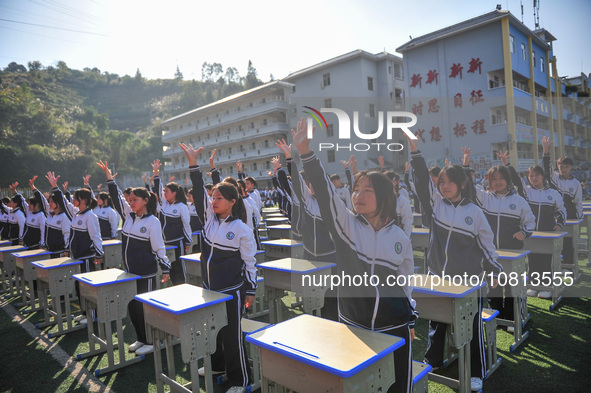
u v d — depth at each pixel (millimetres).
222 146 33594
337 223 1874
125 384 3166
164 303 2600
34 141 39281
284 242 4988
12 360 3656
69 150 38500
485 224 2520
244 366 2939
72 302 5617
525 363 3166
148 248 3828
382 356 1693
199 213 3072
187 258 4266
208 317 2674
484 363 2844
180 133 37906
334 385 1637
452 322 2504
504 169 2307
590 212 5668
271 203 23625
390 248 1854
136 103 116250
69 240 4957
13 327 4570
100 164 4078
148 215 3832
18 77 99250
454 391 2824
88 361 3605
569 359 3178
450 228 2545
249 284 2982
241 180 6496
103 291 3363
